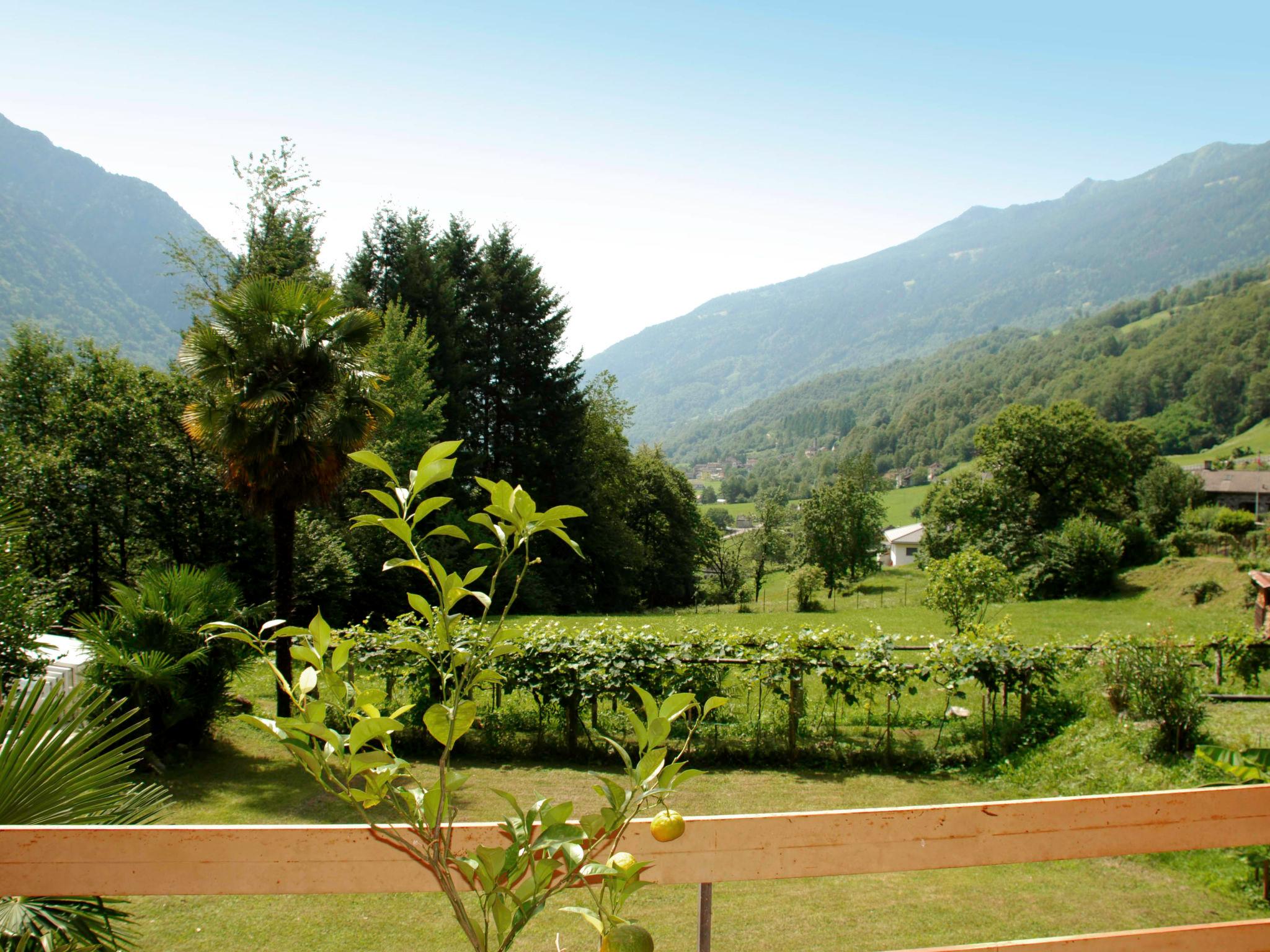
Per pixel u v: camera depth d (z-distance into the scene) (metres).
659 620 25.55
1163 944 1.98
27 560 9.77
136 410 17.56
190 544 18.25
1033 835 1.83
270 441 11.04
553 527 1.50
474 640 1.50
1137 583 32.28
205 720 9.27
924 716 10.84
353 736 1.34
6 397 18.34
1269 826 1.95
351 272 31.59
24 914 2.58
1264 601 19.42
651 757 1.43
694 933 5.14
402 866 1.69
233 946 4.95
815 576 39.16
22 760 2.75
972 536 42.38
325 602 20.19
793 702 9.62
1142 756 8.05
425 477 1.46
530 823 1.41
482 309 33.56
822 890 5.80
